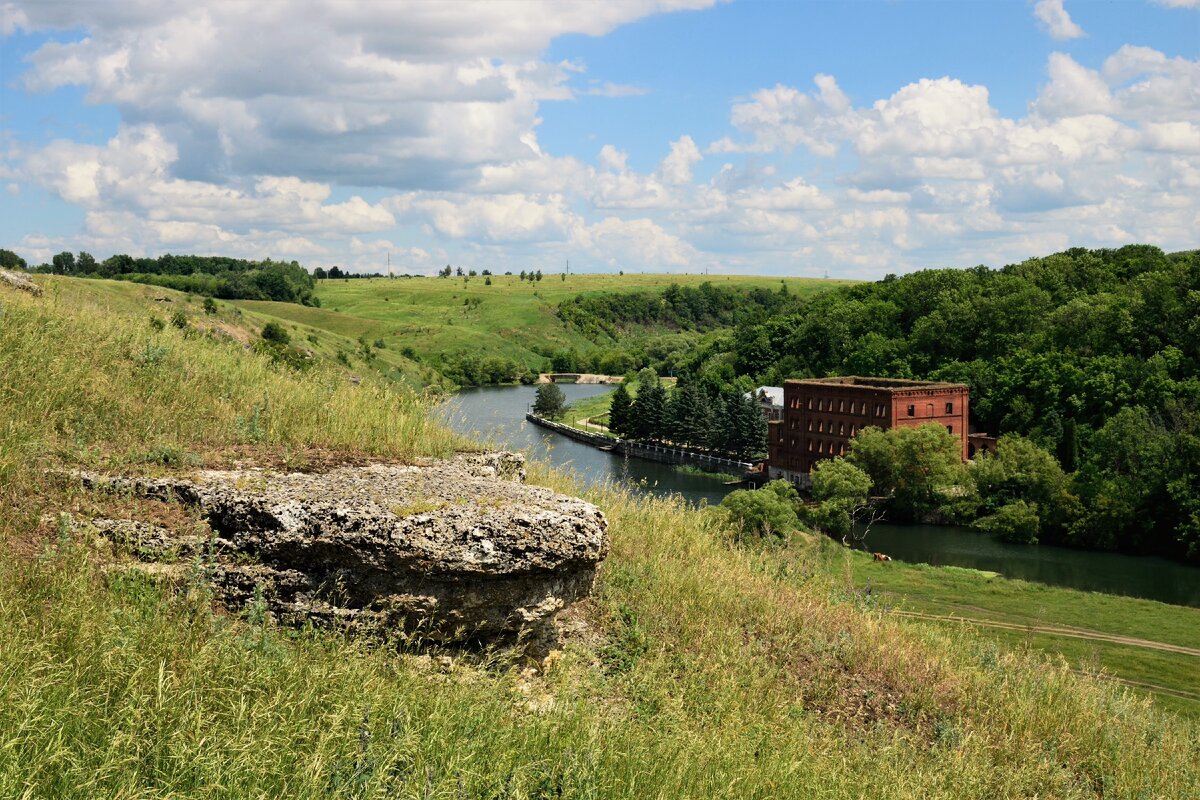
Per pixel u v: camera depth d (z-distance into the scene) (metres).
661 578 11.75
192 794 5.04
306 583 7.94
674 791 6.77
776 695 9.92
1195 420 66.38
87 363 11.55
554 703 7.72
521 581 8.18
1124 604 39.22
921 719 10.89
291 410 11.89
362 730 5.92
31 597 6.66
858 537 66.25
